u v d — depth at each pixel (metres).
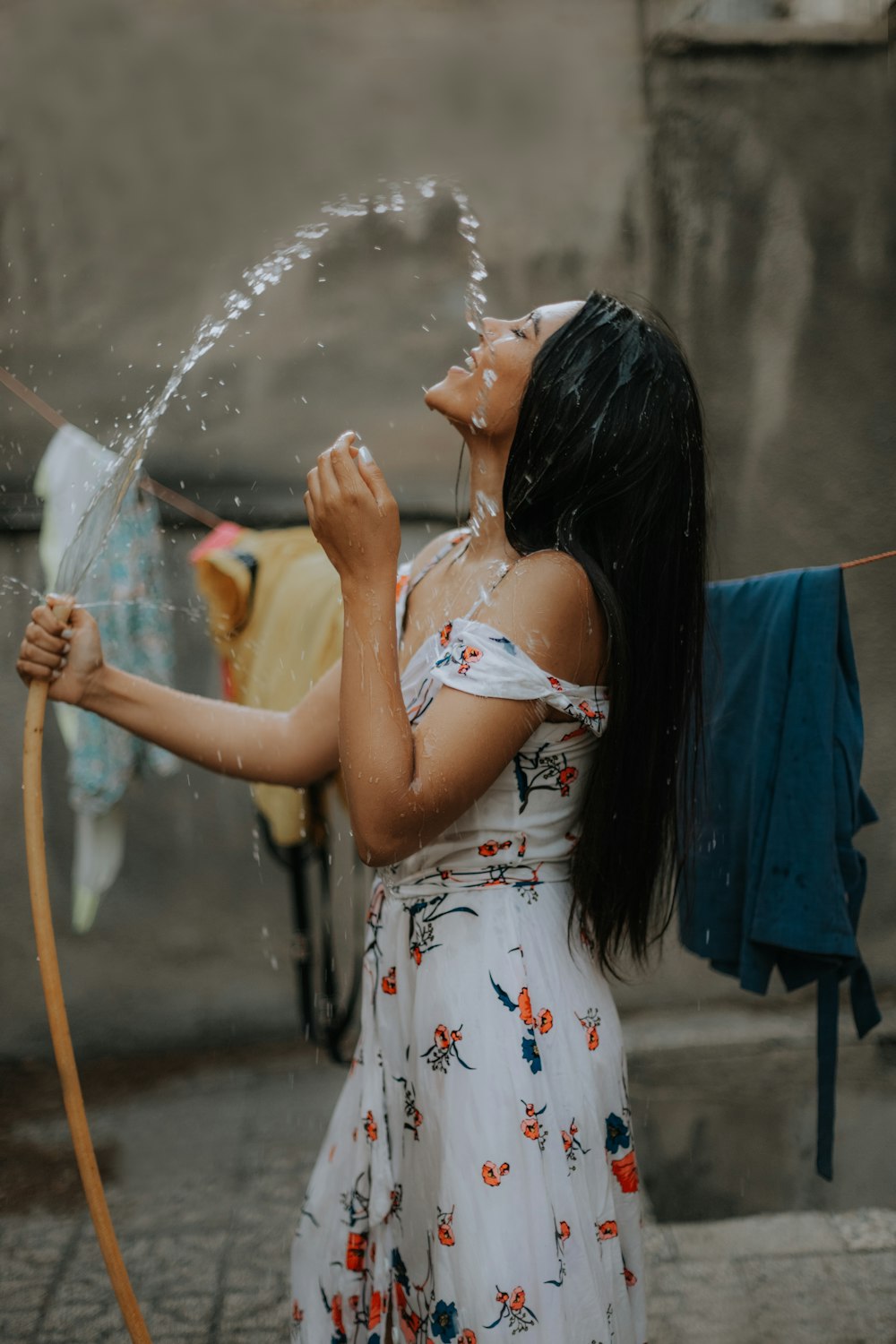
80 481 2.46
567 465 1.26
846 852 1.75
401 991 1.36
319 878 3.31
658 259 3.17
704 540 1.37
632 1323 1.36
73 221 3.05
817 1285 2.20
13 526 3.10
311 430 3.18
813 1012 3.47
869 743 3.39
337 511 1.19
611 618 1.26
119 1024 3.33
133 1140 2.88
